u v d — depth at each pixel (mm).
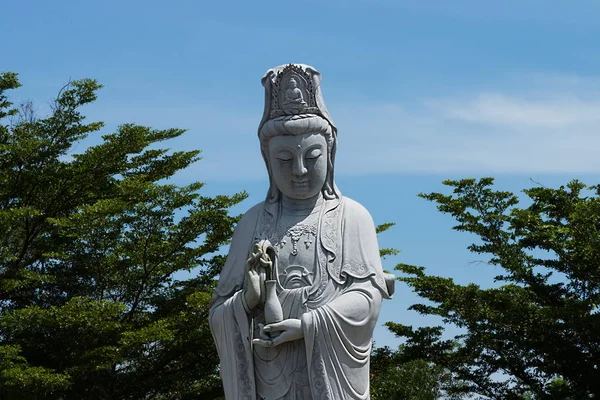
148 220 16688
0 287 15789
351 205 6352
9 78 18359
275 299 5914
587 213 15727
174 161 18625
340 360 5816
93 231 16328
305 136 6188
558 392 16141
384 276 6168
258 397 5867
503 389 16797
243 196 17219
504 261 16531
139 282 17016
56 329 15875
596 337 15414
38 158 17297
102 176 17688
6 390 14523
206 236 17031
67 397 16125
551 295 16625
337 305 5855
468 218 16875
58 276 17188
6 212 15617
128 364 16469
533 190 17203
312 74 6242
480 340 16250
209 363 16609
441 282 16141
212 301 6238
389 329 17219
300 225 6188
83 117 18281
